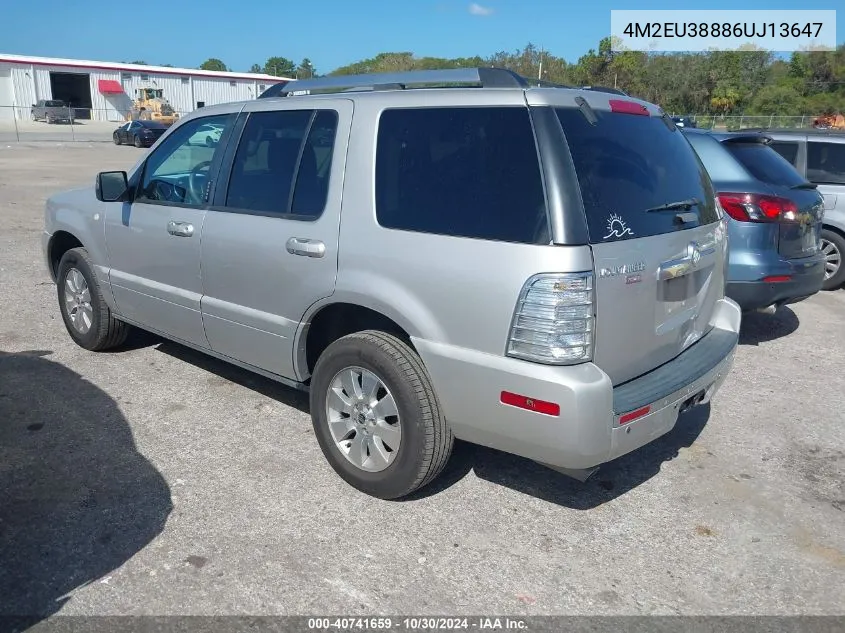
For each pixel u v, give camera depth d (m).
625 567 3.27
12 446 4.18
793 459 4.32
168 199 4.77
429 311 3.33
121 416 4.61
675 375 3.52
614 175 3.29
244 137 4.32
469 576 3.18
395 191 3.50
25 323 6.44
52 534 3.37
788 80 61.25
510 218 3.12
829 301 8.09
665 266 3.43
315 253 3.74
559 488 3.92
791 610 3.02
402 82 3.73
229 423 4.56
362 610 2.95
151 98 53.97
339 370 3.74
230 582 3.08
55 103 51.22
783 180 6.26
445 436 3.48
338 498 3.75
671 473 4.12
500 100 3.25
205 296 4.51
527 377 3.04
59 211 5.75
